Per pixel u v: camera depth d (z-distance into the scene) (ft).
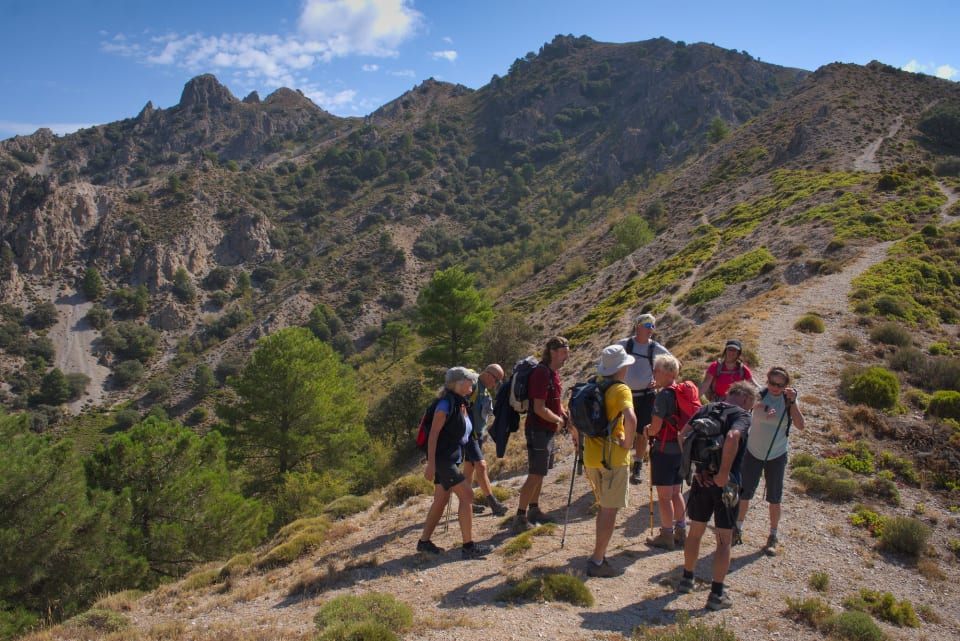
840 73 301.63
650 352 24.89
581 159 585.22
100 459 53.36
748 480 22.08
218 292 409.69
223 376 327.06
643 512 25.72
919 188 122.42
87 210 446.19
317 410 80.48
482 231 488.44
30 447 42.57
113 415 296.10
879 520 24.53
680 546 22.21
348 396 90.58
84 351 352.08
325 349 86.63
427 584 19.79
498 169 623.36
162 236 442.50
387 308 394.93
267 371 79.61
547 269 276.00
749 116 542.57
